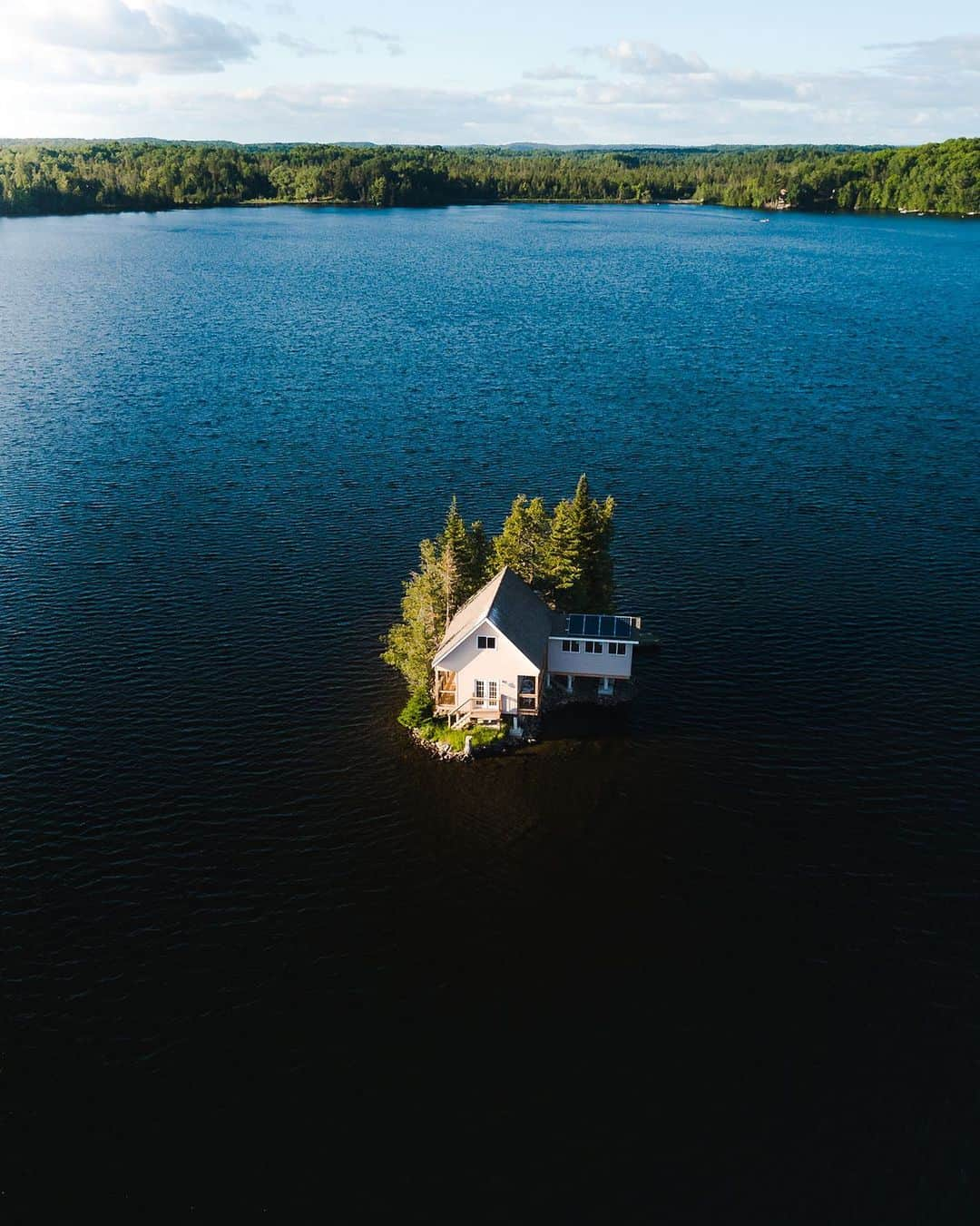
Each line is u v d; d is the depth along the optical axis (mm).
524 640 66688
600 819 59938
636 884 54844
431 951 50281
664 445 127562
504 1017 46562
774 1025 46031
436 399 147250
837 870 55500
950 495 109750
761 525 101875
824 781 62812
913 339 186625
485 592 69688
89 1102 42312
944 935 50969
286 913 52500
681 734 67875
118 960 49188
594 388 153625
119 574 90062
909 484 113500
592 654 71062
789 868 55750
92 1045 44812
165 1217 38094
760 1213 38219
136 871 54938
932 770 63531
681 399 147875
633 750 66250
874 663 75938
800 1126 41438
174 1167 39875
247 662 76188
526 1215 38188
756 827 59062
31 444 125062
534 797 62062
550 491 111812
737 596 86688
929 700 71062
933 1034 45469
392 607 85062
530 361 171125
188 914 52188
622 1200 38719
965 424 135125
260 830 58438
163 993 47500
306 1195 38906
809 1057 44469
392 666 76062
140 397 146000
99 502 106938
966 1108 42062
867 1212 38188
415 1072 43875
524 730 68438
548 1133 41250
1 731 66688
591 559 75438
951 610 84062
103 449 123750
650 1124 41562
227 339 184375
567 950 50438
